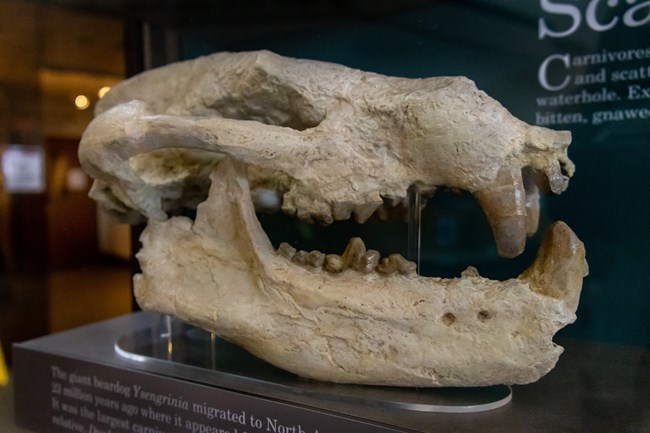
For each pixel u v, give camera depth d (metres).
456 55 1.47
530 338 0.99
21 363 1.42
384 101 1.08
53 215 1.79
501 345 1.00
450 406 1.04
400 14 1.51
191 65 1.32
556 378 1.22
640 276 1.38
